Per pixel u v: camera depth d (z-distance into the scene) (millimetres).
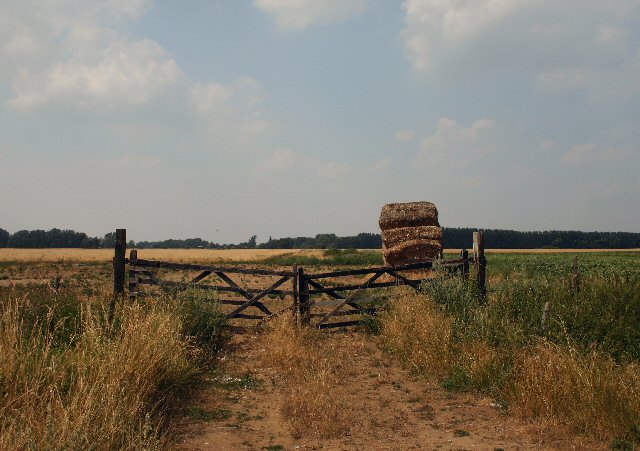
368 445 5391
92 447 4141
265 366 8586
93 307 8547
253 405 6711
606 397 5734
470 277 11000
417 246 21531
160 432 5492
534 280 10609
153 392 6316
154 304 8898
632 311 8492
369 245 142875
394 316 10547
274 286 11070
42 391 5152
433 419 6199
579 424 5664
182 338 8609
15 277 29922
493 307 9359
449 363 8008
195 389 7250
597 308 8781
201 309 9711
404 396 7109
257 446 5336
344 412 6273
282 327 10016
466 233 125875
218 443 5371
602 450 5148
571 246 129375
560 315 8500
